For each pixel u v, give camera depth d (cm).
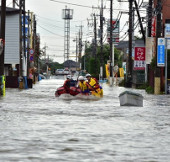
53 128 2280
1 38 5784
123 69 14312
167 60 7406
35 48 16462
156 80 7012
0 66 5734
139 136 2039
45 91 7212
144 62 9456
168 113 3316
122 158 1527
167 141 1900
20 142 1812
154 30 8306
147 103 4609
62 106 3903
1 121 2577
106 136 2023
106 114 3167
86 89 5303
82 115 3050
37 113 3153
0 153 1577
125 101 4038
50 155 1559
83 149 1684
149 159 1518
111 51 12612
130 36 10512
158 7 6919
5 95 5859
